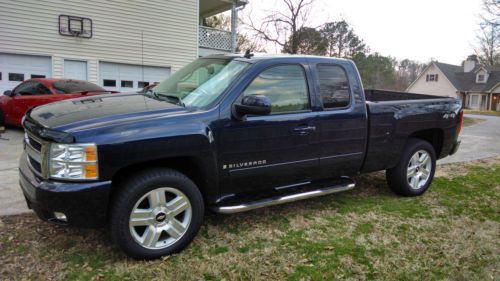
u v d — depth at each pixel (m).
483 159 7.94
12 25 11.96
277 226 3.94
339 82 4.21
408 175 4.96
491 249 3.60
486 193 5.41
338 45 27.23
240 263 3.14
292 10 22.19
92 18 13.34
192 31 15.75
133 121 3.02
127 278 2.87
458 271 3.18
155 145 3.01
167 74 15.44
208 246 3.44
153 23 14.69
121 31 14.01
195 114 3.28
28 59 12.47
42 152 2.90
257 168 3.62
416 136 5.27
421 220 4.27
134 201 3.01
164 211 3.16
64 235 3.53
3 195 4.55
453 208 4.72
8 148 7.50
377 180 5.82
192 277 2.91
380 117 4.48
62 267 2.99
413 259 3.36
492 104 45.91
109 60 13.89
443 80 49.31
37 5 12.27
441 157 5.39
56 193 2.76
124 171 3.13
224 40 17.62
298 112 3.85
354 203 4.75
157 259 3.16
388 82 51.19
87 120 2.99
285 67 3.85
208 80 3.77
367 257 3.36
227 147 3.41
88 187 2.80
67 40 12.97
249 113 3.35
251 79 3.60
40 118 3.17
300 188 4.20
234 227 3.87
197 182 3.49
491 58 47.00
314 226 3.97
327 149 4.08
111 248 3.31
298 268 3.12
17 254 3.15
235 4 17.58
